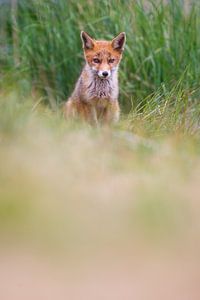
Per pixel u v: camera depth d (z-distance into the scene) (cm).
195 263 741
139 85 2050
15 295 680
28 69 2159
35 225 804
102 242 772
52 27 2197
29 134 1220
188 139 1395
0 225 795
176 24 2088
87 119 1784
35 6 2267
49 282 696
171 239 788
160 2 2108
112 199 930
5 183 973
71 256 741
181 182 1046
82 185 1006
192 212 900
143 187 979
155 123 1568
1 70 2142
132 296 682
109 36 2094
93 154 1178
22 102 1567
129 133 1416
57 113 1606
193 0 2106
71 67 2173
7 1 2367
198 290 700
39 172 1041
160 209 888
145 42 2075
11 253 740
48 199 904
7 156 1093
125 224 827
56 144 1204
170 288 697
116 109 1809
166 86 1950
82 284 694
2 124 1227
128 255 748
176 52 2045
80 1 2188
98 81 1770
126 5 2134
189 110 1730
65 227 812
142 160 1168
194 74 1970
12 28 2291
